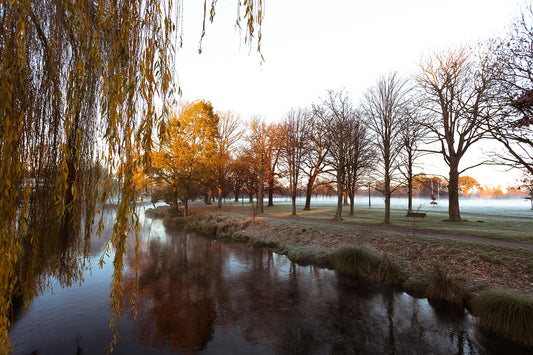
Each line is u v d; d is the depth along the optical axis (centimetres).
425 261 1090
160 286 1005
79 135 261
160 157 2359
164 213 3822
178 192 2836
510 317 639
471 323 718
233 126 4188
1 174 209
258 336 668
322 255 1345
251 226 2208
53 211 316
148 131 261
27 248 307
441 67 2105
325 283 1042
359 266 1119
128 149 253
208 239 2045
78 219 314
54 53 258
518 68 1140
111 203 261
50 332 658
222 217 2641
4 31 221
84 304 811
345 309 817
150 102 264
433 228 1652
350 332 689
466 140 1994
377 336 670
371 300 880
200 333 677
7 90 208
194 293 938
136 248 267
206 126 2916
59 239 334
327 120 2447
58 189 272
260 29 302
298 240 1694
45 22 262
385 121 2031
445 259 1062
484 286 850
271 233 1923
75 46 296
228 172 4203
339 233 1598
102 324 703
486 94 1501
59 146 307
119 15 266
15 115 242
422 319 747
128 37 255
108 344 616
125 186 251
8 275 231
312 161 3406
